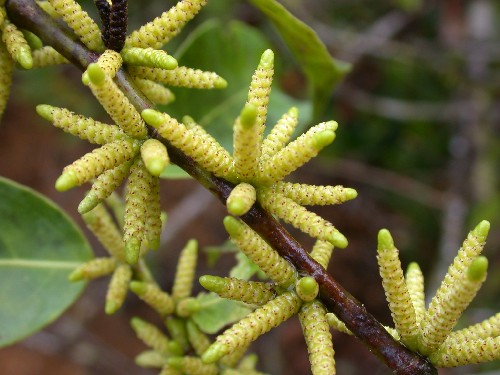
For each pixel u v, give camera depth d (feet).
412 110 1.09
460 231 0.95
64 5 0.33
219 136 0.52
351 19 1.17
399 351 0.32
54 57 0.38
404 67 1.16
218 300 0.44
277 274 0.30
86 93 1.20
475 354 0.31
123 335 1.24
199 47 0.52
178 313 0.43
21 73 1.17
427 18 1.15
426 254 1.17
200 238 1.26
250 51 0.54
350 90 1.09
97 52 0.34
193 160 0.32
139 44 0.34
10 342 0.46
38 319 0.47
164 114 0.30
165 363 0.44
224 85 0.36
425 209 1.18
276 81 0.58
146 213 0.31
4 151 1.41
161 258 1.20
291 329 1.21
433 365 0.32
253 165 0.30
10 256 0.48
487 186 1.00
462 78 1.04
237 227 0.29
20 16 0.34
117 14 0.33
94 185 0.31
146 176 0.31
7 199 0.47
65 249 0.48
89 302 1.18
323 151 1.17
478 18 1.04
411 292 0.35
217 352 0.28
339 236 0.30
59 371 1.23
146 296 0.42
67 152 1.40
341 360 1.17
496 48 1.02
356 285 1.24
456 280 0.29
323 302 0.32
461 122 1.02
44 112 0.31
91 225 0.43
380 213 1.26
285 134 0.33
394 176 1.17
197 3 0.34
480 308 0.98
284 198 0.31
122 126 0.30
